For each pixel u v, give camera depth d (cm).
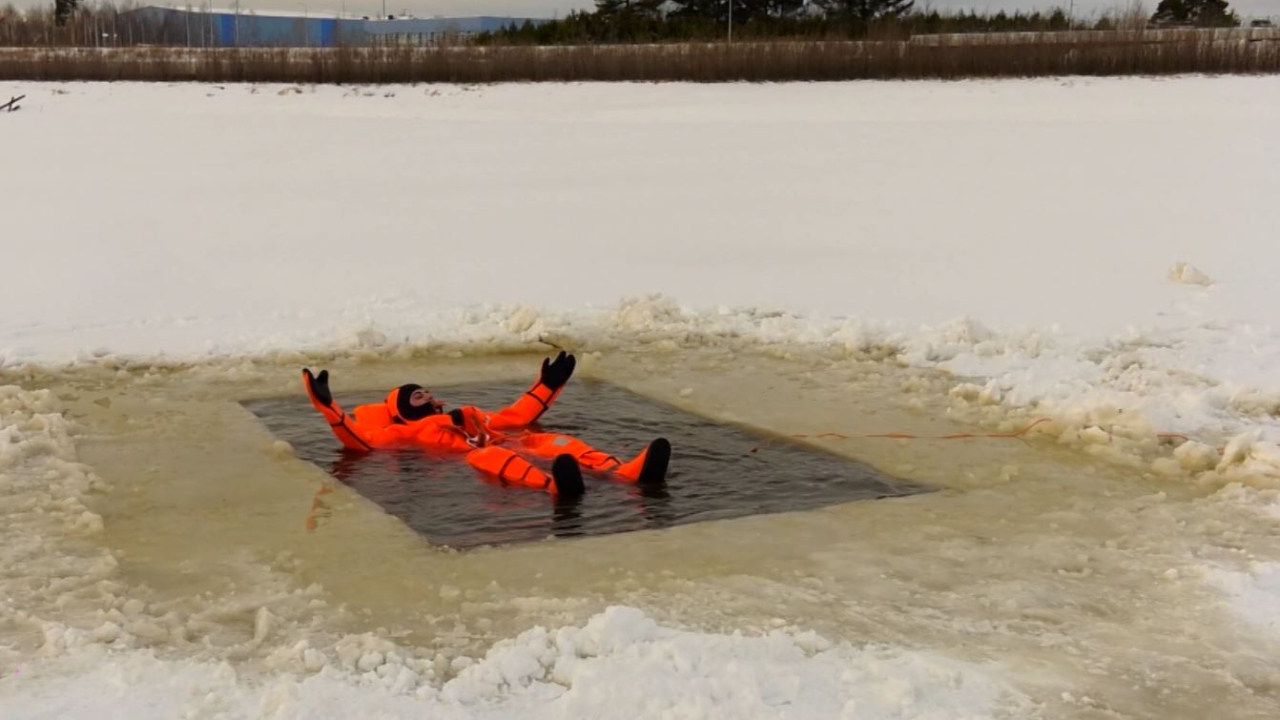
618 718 401
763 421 806
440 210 1738
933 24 5169
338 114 3372
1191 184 1930
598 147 2541
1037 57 3838
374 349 994
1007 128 2747
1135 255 1417
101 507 616
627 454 732
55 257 1348
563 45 4894
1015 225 1612
